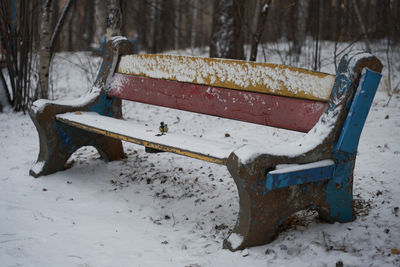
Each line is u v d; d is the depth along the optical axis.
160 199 3.45
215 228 2.87
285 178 2.31
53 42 7.18
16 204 3.20
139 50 15.17
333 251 2.36
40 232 2.72
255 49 6.67
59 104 3.89
